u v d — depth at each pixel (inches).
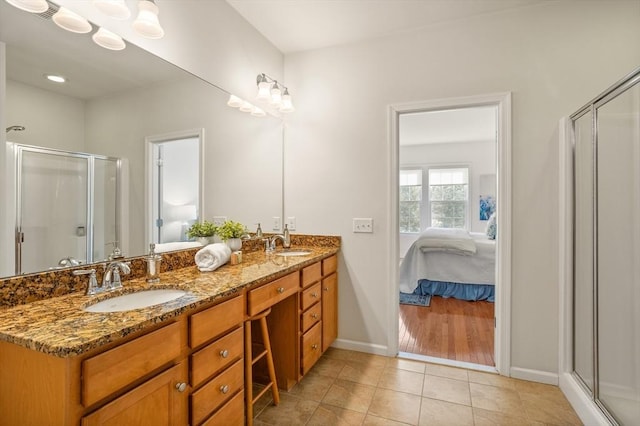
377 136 100.1
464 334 116.8
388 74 98.8
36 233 48.5
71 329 36.7
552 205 82.7
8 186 45.5
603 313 64.6
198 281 60.9
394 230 98.7
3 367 37.9
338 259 104.9
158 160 68.8
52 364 33.9
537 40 83.9
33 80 48.1
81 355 33.6
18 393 36.6
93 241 56.5
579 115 74.1
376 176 100.3
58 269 51.1
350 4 84.7
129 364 38.2
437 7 85.4
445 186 259.0
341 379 86.0
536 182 83.9
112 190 59.9
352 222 103.2
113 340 35.6
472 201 250.4
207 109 80.9
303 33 99.0
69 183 52.9
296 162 110.4
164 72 69.1
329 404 75.0
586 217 72.4
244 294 61.9
